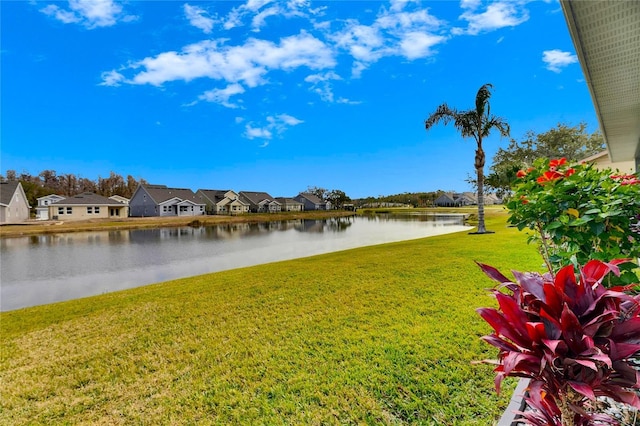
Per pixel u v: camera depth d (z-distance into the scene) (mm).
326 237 19547
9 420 2158
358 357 2617
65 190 56719
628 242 2057
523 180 2691
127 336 3586
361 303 4074
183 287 6105
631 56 2654
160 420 2037
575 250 2090
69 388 2539
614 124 4574
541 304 930
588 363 754
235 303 4570
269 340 3148
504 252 6918
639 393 1038
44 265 11500
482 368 2279
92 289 7996
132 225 29203
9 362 3094
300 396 2152
